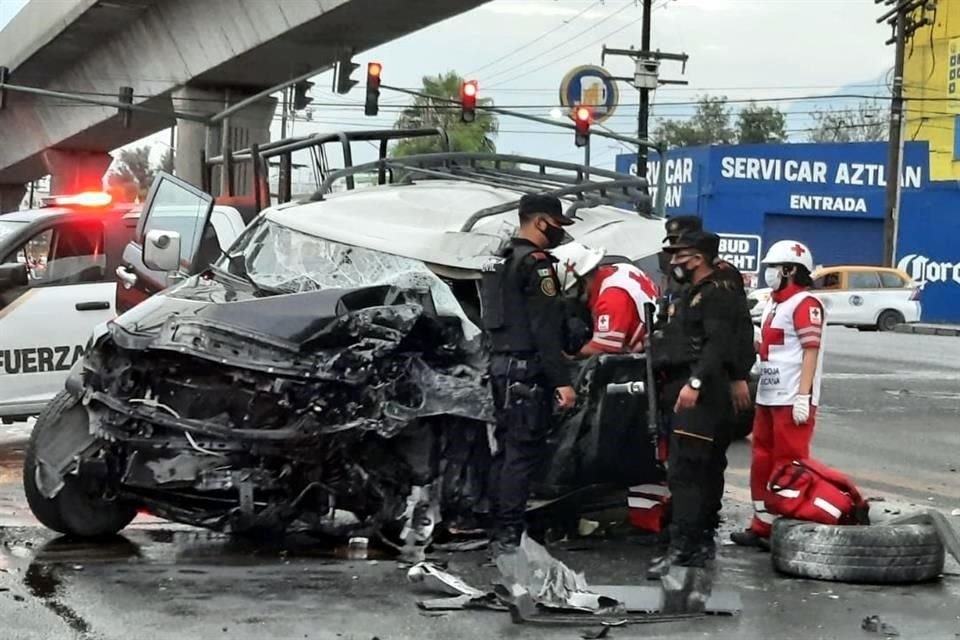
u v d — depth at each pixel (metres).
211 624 5.23
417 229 7.63
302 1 25.56
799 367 6.76
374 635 5.13
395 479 6.44
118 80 37.03
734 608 5.59
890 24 39.47
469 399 6.28
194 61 31.89
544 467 6.64
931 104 47.28
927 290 41.16
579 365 6.54
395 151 34.69
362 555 6.58
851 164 41.88
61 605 5.47
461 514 6.62
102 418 6.23
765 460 6.95
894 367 19.47
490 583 5.96
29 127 47.91
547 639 5.12
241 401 6.11
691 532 6.20
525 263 6.12
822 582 6.18
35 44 37.31
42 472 6.55
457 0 23.83
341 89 26.92
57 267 10.45
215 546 6.79
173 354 6.15
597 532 7.25
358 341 6.24
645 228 8.53
